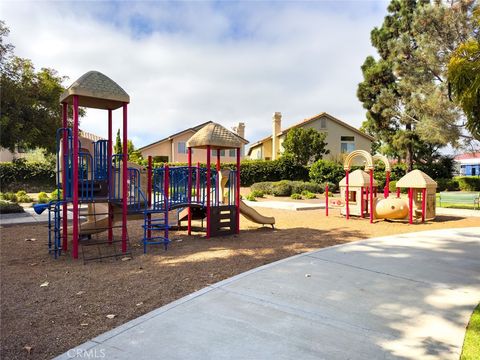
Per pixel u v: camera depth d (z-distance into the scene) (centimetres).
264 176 2928
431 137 1827
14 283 484
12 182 2508
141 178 883
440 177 2984
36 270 551
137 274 526
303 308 392
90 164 727
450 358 290
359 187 1201
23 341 314
